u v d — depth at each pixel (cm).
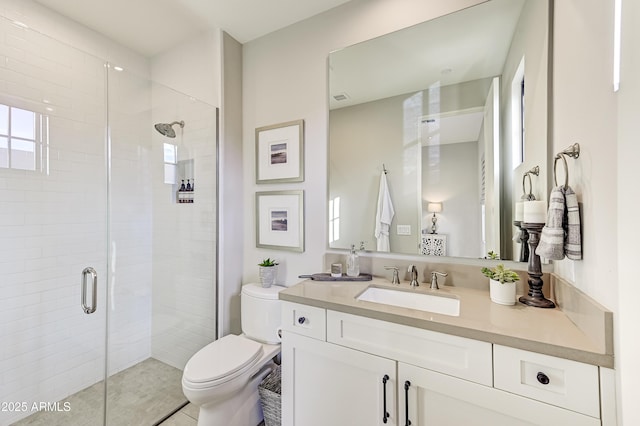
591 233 86
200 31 204
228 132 203
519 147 131
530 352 85
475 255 142
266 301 175
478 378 93
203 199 206
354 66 172
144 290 221
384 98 165
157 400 179
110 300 200
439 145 151
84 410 171
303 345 130
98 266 198
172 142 215
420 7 154
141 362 216
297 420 133
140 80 216
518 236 132
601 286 79
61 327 180
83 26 196
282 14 184
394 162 162
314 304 127
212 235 203
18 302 164
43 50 174
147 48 226
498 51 137
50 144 177
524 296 122
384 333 111
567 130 104
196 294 208
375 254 167
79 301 188
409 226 158
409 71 158
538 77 125
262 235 205
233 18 188
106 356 182
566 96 105
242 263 216
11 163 162
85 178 192
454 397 97
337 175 178
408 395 105
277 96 199
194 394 130
